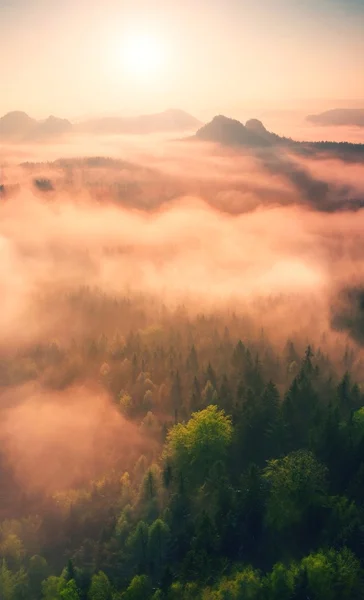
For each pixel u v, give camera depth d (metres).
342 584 70.25
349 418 113.31
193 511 100.62
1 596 98.62
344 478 94.44
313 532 83.56
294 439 116.38
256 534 86.44
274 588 72.25
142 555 96.19
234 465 111.94
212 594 74.25
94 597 85.38
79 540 119.31
